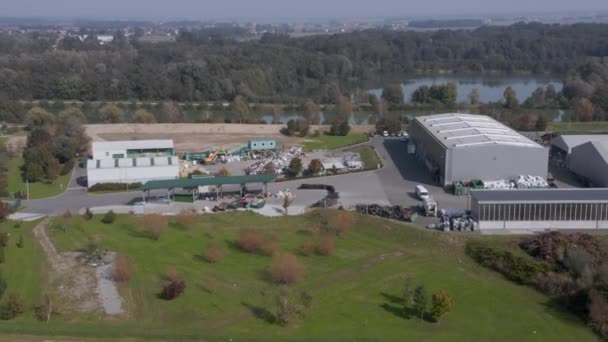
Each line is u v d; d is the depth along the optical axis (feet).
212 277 212.43
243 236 240.53
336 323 182.19
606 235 246.27
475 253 232.32
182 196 303.07
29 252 232.12
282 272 208.85
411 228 254.68
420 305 184.03
